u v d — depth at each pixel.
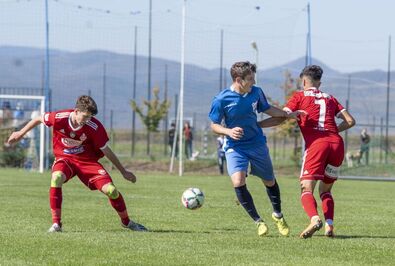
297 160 66.19
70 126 19.20
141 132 109.38
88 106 18.91
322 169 18.88
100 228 20.80
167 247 16.61
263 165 19.53
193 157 74.75
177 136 77.75
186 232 20.00
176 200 31.58
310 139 19.06
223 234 19.41
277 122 19.64
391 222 24.05
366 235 20.20
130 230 20.31
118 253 15.66
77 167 19.64
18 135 19.72
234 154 19.44
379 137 75.94
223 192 37.59
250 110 19.17
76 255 15.38
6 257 15.13
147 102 88.88
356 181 56.44
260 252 16.20
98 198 31.58
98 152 19.84
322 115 19.09
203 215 25.16
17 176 50.09
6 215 24.03
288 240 18.17
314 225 18.20
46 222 22.08
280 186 45.06
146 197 33.22
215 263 14.70
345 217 25.64
